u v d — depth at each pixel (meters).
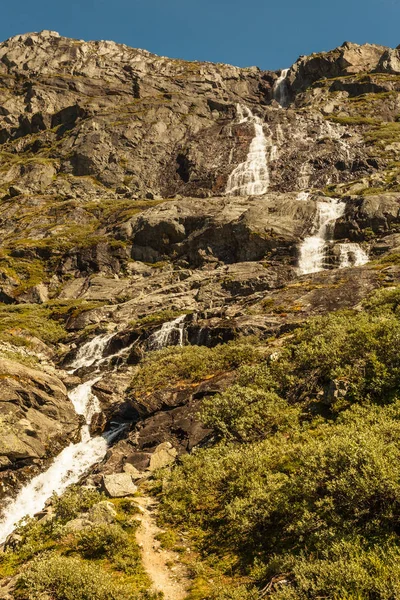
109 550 10.62
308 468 9.98
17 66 110.06
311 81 98.75
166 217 47.34
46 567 9.52
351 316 21.81
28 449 20.11
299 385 16.94
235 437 15.25
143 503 13.14
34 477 19.89
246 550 9.97
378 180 52.12
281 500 10.16
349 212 41.09
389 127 71.25
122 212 54.91
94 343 32.19
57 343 35.41
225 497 12.16
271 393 16.48
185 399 19.98
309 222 41.81
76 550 10.92
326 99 84.50
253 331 25.11
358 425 11.85
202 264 42.97
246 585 8.73
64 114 90.00
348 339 16.97
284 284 32.22
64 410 23.05
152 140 78.94
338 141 67.94
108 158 74.94
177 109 86.25
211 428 16.47
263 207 44.25
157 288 40.75
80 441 22.42
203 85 101.50
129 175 72.56
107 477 14.20
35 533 12.40
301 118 77.88
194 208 49.59
